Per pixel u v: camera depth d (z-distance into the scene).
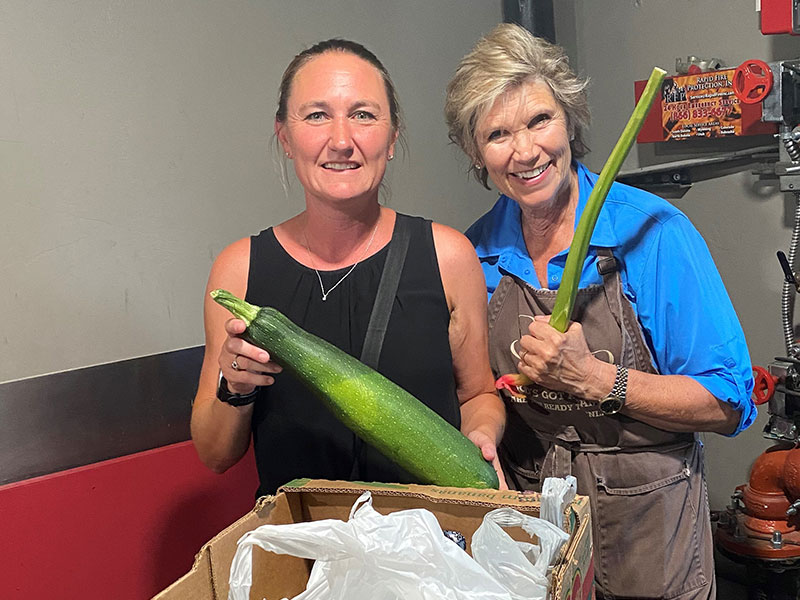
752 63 1.96
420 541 0.83
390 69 2.30
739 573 2.23
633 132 1.18
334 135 1.12
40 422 1.69
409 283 1.24
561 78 1.33
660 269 1.37
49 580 1.67
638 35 2.43
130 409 1.82
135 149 1.83
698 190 2.38
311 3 2.10
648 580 1.46
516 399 1.48
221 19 1.94
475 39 2.47
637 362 1.43
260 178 2.05
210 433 1.26
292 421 1.23
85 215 1.78
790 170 1.99
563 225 1.46
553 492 0.88
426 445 1.05
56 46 1.70
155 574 1.81
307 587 0.89
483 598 0.80
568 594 0.83
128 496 1.76
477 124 1.36
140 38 1.81
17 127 1.67
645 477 1.44
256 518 0.94
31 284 1.72
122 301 1.85
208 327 1.31
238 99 1.99
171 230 1.91
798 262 2.15
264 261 1.28
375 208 1.27
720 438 2.45
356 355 1.23
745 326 2.35
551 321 1.34
